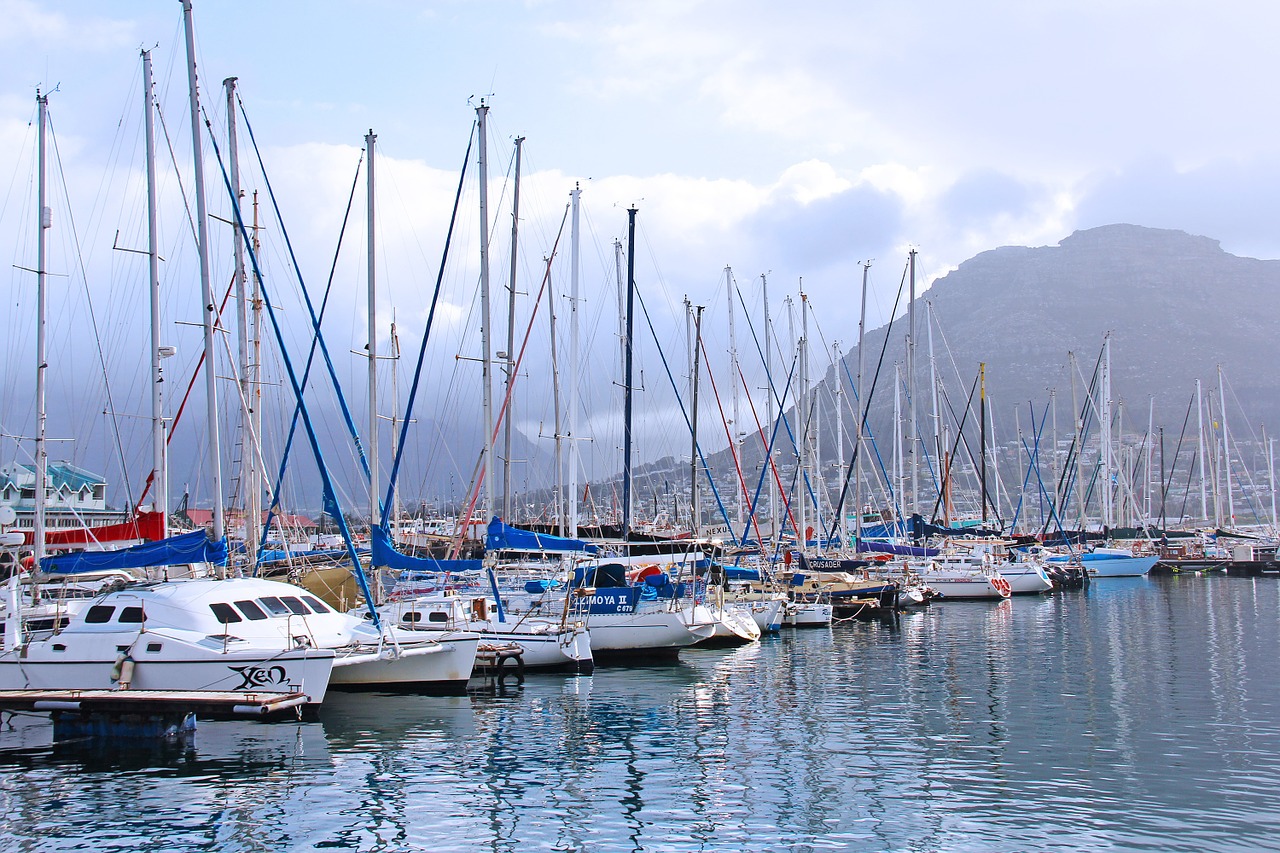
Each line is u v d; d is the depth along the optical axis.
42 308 27.47
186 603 22.56
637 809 16.03
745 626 38.59
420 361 31.86
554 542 30.89
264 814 15.71
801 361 60.66
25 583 25.16
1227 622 45.22
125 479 31.41
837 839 14.66
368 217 31.06
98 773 17.84
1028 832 14.91
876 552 60.72
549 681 28.12
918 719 22.89
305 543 40.50
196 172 27.25
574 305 39.19
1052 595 63.69
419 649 24.25
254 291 33.56
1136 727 21.91
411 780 17.59
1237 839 14.59
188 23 27.77
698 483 49.34
